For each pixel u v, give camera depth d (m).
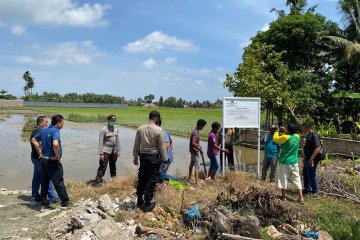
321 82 25.78
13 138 24.69
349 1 25.34
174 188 8.97
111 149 10.47
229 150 12.13
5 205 8.27
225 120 11.65
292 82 23.81
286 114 23.00
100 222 6.46
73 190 9.61
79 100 122.94
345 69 26.80
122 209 7.78
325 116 26.17
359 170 13.33
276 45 26.23
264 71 20.33
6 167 14.15
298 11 32.25
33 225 6.95
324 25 26.47
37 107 86.81
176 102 145.62
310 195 9.75
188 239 6.40
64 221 6.81
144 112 73.69
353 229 6.71
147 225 6.90
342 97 23.88
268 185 10.54
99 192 9.22
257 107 11.95
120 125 39.62
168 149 9.74
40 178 8.44
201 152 11.66
